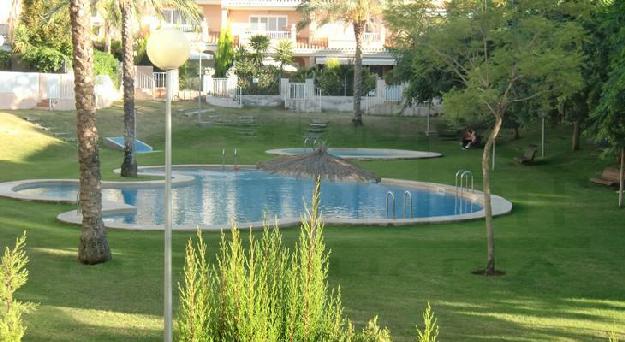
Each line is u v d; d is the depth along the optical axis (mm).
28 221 18578
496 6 13922
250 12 61562
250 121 45531
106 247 14344
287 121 46281
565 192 26172
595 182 27781
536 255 16328
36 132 37219
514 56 14164
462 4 14453
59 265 13906
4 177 27656
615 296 12969
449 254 16156
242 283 6492
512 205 23094
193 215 22391
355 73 46094
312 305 6547
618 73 18062
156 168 32438
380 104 50719
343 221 19141
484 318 11430
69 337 9547
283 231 18125
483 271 14711
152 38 7297
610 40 20359
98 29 51969
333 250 16000
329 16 47406
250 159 36094
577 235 18672
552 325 11133
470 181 29453
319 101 51469
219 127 43781
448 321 11203
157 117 44781
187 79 52656
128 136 28156
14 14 36781
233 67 52781
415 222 19609
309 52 58188
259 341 6277
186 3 29438
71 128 39250
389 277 13984
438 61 15281
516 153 36688
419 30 15078
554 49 14156
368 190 28875
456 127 41656
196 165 34188
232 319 6434
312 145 41094
